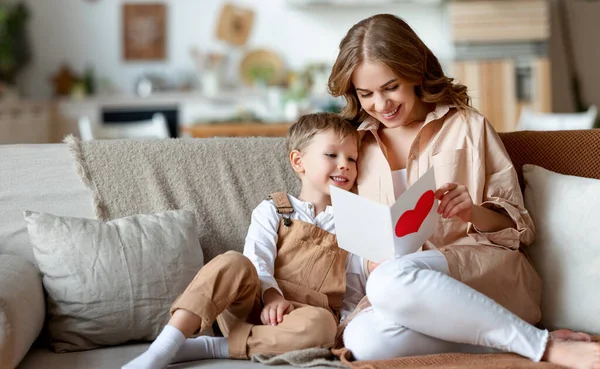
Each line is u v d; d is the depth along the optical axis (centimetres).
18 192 192
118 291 172
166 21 659
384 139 196
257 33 668
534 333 149
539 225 180
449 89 188
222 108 647
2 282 155
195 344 163
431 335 154
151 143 203
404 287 151
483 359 146
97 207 193
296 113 474
